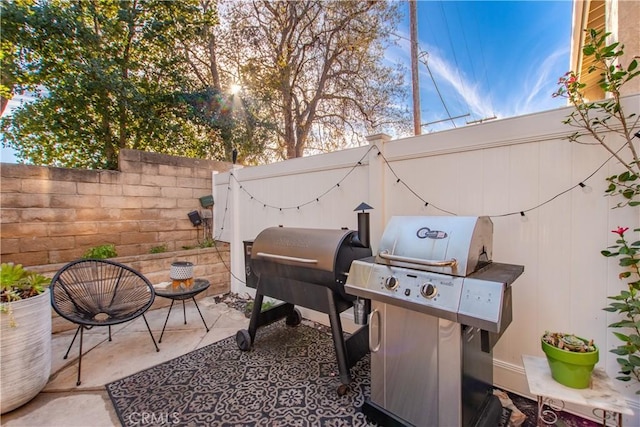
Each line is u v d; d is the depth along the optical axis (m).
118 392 2.14
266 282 2.66
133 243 4.44
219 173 5.18
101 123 5.11
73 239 3.90
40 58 4.44
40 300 2.11
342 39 7.39
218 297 4.42
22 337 1.96
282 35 7.55
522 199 2.08
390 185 2.77
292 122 8.13
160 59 5.76
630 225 1.72
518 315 2.11
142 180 4.54
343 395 2.09
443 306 1.49
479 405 1.72
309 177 3.52
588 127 1.75
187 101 5.99
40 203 3.67
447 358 1.54
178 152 6.24
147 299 2.96
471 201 2.30
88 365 2.51
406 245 1.78
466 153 2.32
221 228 5.11
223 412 1.93
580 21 4.05
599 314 1.82
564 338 1.64
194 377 2.33
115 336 3.09
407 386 1.70
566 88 1.88
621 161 1.65
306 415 1.90
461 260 1.55
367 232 2.38
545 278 2.00
